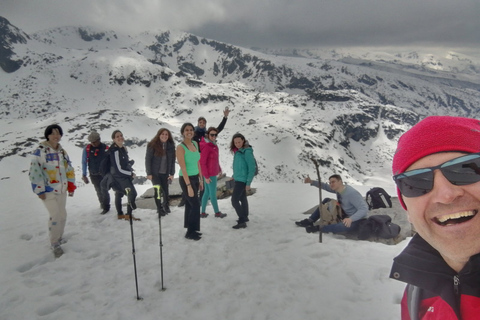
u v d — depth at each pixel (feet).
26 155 354.95
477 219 2.49
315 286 13.14
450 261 3.03
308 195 33.55
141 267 15.99
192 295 13.03
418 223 2.79
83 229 22.52
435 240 2.71
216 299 12.65
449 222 2.58
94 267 16.17
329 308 11.43
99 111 545.03
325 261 15.53
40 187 17.26
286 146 615.98
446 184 2.47
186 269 15.60
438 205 2.55
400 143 3.08
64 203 18.72
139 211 27.14
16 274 15.44
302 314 11.21
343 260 15.48
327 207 20.03
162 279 13.62
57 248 18.11
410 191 2.75
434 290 3.09
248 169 21.90
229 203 29.91
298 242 18.49
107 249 18.56
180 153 19.63
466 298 2.75
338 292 12.50
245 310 11.73
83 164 27.27
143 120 522.47
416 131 2.87
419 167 2.62
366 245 17.38
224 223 23.25
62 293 13.71
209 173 23.52
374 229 18.30
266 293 12.87
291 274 14.39
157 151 24.98
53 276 15.20
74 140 405.59
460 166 2.40
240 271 15.08
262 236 19.97
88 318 11.60
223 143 555.69
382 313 10.84
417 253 3.28
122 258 17.24
